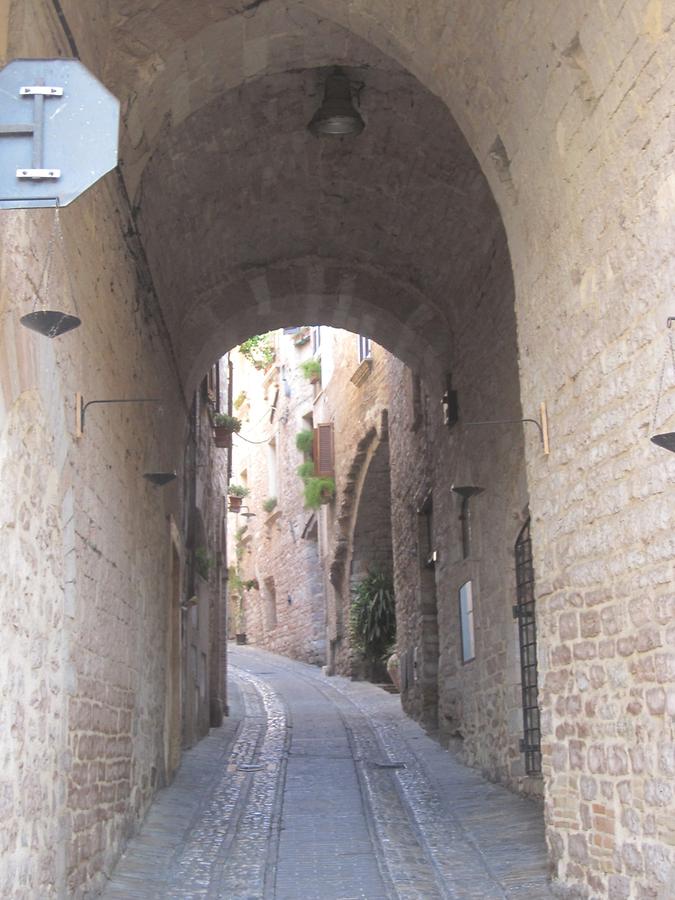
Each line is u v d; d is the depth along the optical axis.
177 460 11.15
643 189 4.78
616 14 4.79
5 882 4.00
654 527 4.76
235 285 11.69
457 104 7.14
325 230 11.13
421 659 14.32
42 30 4.78
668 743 4.61
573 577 5.78
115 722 6.79
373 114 9.12
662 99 4.51
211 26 7.18
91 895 5.71
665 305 4.60
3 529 4.04
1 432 3.98
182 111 7.97
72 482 5.38
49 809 4.76
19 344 4.24
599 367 5.40
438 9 6.59
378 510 21.56
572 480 5.80
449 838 7.59
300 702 18.22
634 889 4.93
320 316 12.98
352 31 7.52
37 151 3.64
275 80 8.48
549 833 6.07
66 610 5.17
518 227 6.68
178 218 9.53
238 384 38.94
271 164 9.71
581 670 5.65
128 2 6.62
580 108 5.43
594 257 5.42
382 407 19.72
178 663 10.77
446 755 11.74
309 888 6.33
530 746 8.55
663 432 4.64
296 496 28.80
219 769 11.06
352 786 9.85
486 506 10.23
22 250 4.29
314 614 27.08
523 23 5.79
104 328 6.52
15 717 4.19
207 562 14.03
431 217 10.43
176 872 6.70
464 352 11.30
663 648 4.66
